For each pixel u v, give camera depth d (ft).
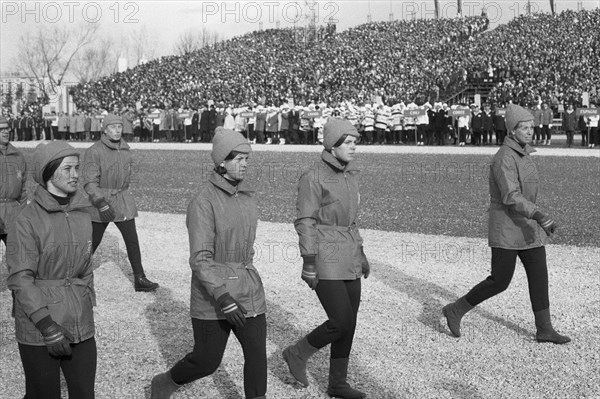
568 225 44.47
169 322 26.43
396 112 128.06
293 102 160.04
